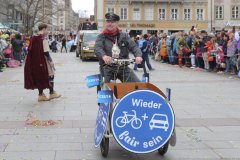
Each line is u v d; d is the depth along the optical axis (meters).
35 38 11.58
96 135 6.79
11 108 10.68
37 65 11.53
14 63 24.70
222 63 20.30
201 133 8.04
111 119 6.01
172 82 16.59
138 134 6.08
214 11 72.94
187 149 6.99
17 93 13.41
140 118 6.08
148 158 6.52
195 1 72.75
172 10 72.81
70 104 11.22
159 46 29.72
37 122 8.82
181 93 13.45
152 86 6.66
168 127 6.15
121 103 6.03
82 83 16.14
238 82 16.62
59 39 70.50
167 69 22.98
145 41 21.61
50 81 11.91
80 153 6.74
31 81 11.59
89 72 21.03
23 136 7.75
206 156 6.61
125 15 72.06
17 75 19.47
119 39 7.45
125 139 6.05
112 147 7.09
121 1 71.69
